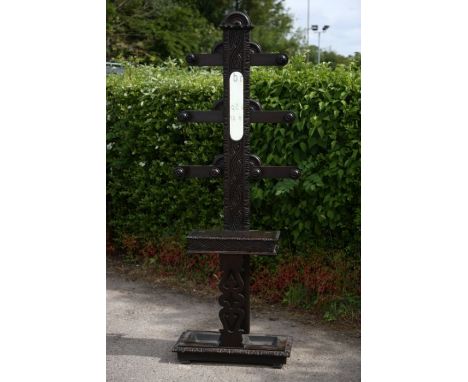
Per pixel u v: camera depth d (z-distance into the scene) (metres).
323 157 4.95
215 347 3.93
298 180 5.01
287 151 5.06
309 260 5.07
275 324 4.65
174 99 5.63
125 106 6.01
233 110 3.93
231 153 3.96
